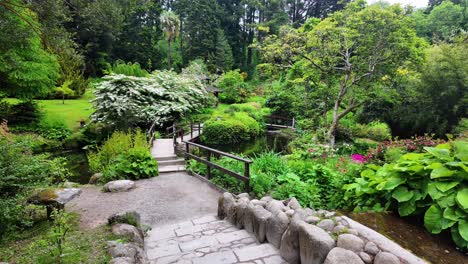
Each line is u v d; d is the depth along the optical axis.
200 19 33.03
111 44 25.28
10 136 3.82
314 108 12.34
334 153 7.55
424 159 2.32
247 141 13.63
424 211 2.17
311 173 4.46
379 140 11.30
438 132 9.77
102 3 7.06
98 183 5.68
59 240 2.15
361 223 2.20
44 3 5.54
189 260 2.36
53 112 13.16
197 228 3.29
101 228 2.79
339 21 10.02
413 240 1.94
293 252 2.14
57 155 10.04
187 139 11.02
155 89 13.55
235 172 4.84
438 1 28.70
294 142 9.87
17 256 2.18
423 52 9.28
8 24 5.59
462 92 9.37
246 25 38.97
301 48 10.27
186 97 14.88
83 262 2.05
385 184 2.38
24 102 11.69
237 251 2.44
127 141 7.46
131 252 2.22
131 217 2.92
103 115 11.49
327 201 3.68
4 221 2.56
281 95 15.84
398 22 8.65
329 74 10.55
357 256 1.66
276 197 3.83
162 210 4.18
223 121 12.91
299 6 39.56
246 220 3.04
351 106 10.23
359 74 10.16
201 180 5.90
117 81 12.56
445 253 1.79
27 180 2.91
